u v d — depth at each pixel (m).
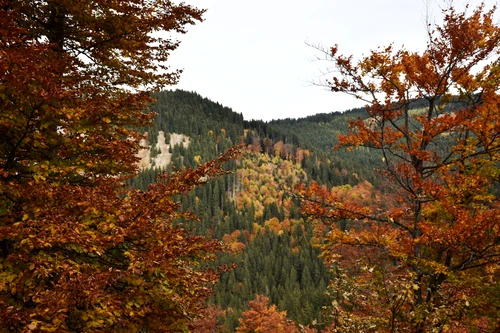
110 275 4.77
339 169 174.75
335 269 6.82
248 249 100.19
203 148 188.25
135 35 7.41
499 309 6.40
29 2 6.53
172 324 5.81
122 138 7.49
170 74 7.92
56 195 5.25
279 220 125.00
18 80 4.46
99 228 5.31
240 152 5.96
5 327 4.29
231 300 70.81
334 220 8.26
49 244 4.54
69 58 6.36
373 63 7.77
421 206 8.43
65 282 4.42
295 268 90.00
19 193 5.09
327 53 7.82
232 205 136.88
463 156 7.48
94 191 5.44
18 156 5.87
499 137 7.04
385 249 7.48
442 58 7.58
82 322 5.02
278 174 178.00
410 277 5.63
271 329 26.38
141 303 5.27
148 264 4.86
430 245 7.58
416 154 7.63
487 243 7.13
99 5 6.84
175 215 6.04
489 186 7.67
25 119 5.09
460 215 6.89
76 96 5.69
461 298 6.41
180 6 7.26
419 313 5.56
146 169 135.75
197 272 6.18
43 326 4.09
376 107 8.05
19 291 4.92
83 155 6.13
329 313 6.37
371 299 5.95
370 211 8.08
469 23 7.25
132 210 5.36
